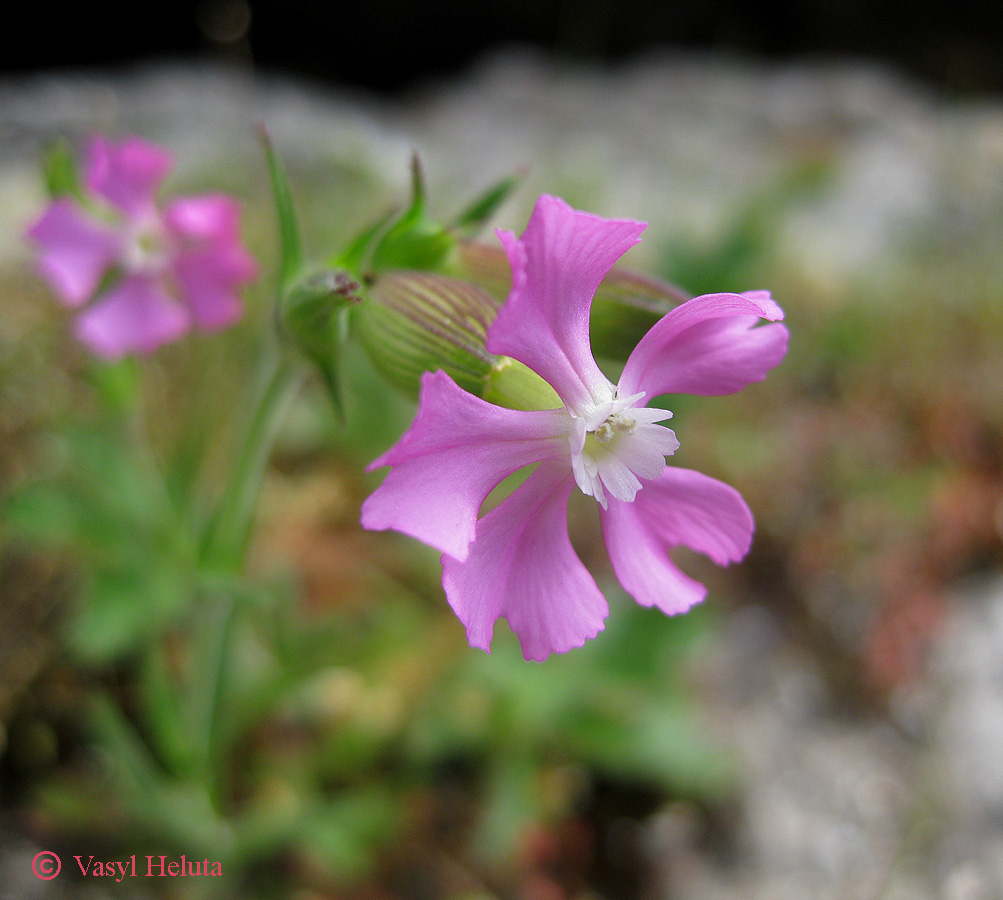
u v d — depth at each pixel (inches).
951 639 3.6
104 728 2.5
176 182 5.1
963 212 6.6
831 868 3.0
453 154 7.0
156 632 2.7
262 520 3.5
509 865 2.9
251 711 2.7
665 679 3.0
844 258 5.8
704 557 3.9
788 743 3.3
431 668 3.2
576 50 10.3
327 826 2.6
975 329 4.9
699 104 8.4
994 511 3.9
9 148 5.6
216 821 2.7
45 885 2.5
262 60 10.3
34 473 3.2
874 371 4.6
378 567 3.5
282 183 2.0
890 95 8.9
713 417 4.2
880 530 3.9
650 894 2.9
